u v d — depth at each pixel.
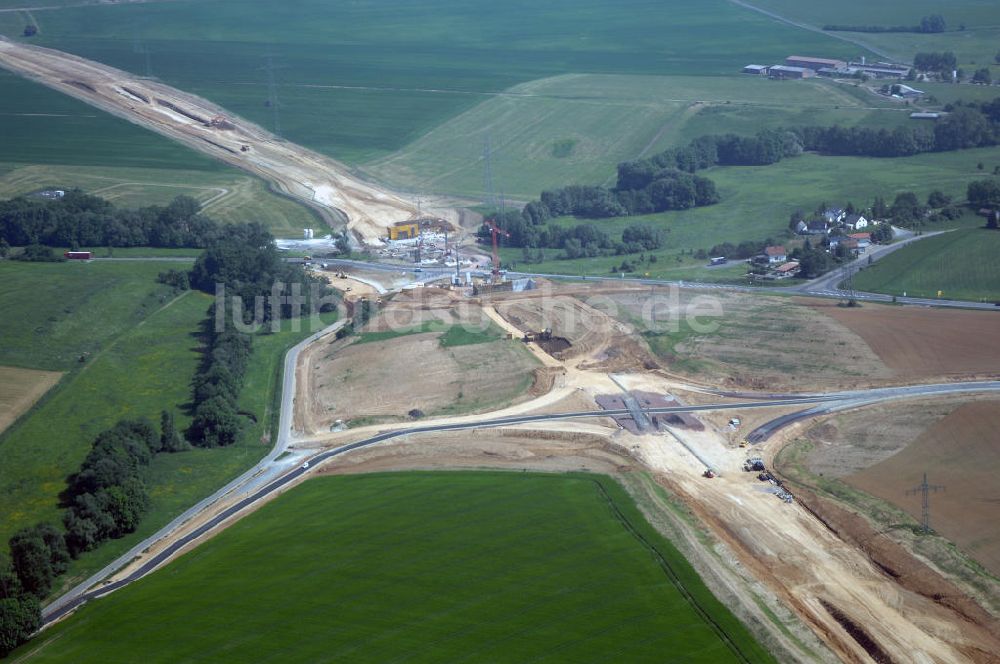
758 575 133.75
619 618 122.94
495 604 126.88
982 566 132.38
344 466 174.12
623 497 153.25
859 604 127.19
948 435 169.25
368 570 136.50
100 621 130.88
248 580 136.75
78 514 152.75
